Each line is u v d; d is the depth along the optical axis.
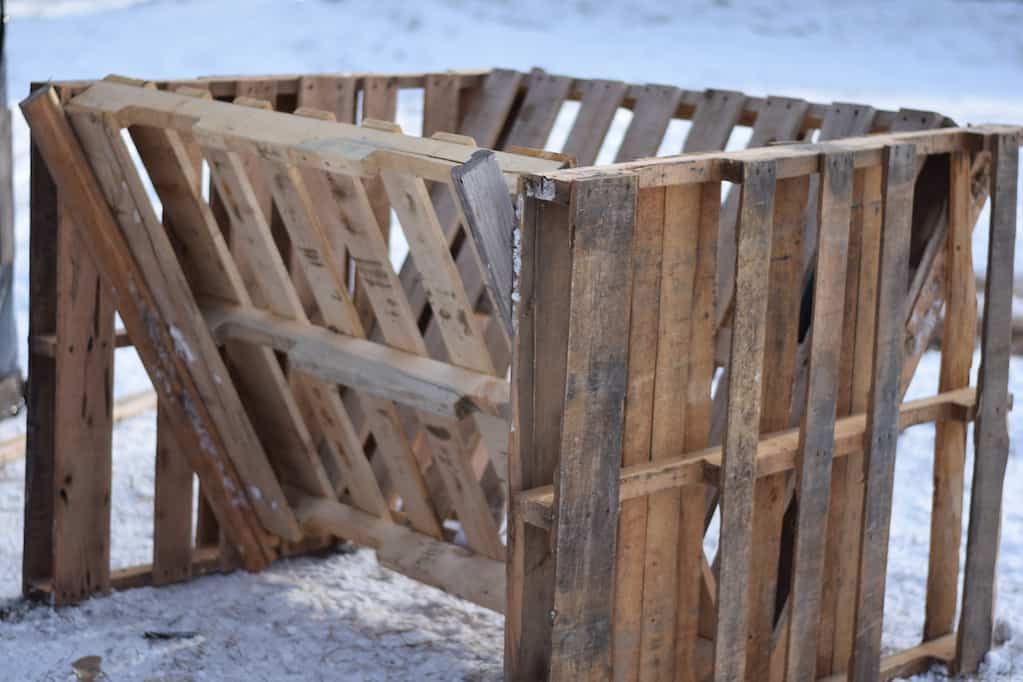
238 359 4.85
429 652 4.59
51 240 4.64
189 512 5.05
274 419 4.96
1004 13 24.73
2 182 6.96
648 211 3.41
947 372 4.41
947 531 4.55
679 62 22.55
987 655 4.56
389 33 24.05
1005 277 4.23
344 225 4.09
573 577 3.39
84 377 4.70
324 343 4.44
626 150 5.42
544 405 3.46
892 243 3.84
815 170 3.62
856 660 4.08
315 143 3.87
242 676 4.36
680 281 3.53
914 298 4.34
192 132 4.18
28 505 4.82
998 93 20.05
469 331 3.97
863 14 24.95
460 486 4.36
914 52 23.20
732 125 5.17
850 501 4.16
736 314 3.49
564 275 3.38
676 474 3.57
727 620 3.68
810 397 3.73
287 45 23.22
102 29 23.48
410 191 3.70
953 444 4.45
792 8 25.75
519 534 3.47
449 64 22.41
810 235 4.52
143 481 6.36
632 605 3.64
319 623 4.79
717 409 4.45
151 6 25.34
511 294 3.38
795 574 3.85
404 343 4.28
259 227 4.38
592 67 22.16
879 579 4.08
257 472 4.97
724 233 4.73
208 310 4.78
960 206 4.26
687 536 3.72
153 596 4.94
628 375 3.48
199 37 23.23
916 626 4.95
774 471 3.73
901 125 4.67
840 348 3.81
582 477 3.34
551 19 25.55
